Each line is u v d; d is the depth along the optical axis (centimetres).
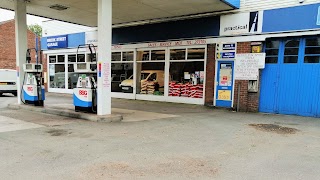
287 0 984
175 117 922
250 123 830
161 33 1334
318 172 427
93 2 1072
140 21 1395
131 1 1029
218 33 1150
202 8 1106
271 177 404
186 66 1270
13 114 947
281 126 787
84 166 437
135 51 1441
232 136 657
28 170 418
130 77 1477
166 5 1076
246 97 1084
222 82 1150
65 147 540
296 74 994
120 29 1491
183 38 1259
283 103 1023
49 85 1938
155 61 1375
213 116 956
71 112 898
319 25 922
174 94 1312
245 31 1077
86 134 651
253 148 556
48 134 647
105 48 830
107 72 844
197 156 498
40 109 1003
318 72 950
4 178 387
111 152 513
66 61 1800
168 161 467
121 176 398
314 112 960
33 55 2561
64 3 1091
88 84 889
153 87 1391
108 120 812
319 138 647
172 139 618
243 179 395
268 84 1052
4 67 2586
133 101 1390
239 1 1086
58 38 1816
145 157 487
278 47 1028
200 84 1227
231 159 484
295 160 483
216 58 1159
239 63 1091
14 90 1709
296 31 967
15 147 537
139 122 817
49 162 454
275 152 530
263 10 1033
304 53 977
